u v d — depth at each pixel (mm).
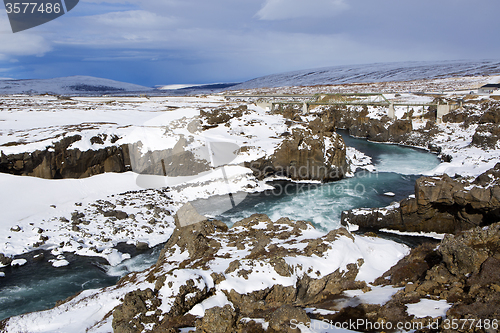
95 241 30484
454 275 15047
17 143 39250
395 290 15719
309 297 16234
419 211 31875
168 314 13633
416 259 18875
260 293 14781
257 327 12539
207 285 15039
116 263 27391
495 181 28062
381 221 33875
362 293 16141
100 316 15164
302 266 16562
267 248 18578
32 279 24984
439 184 30312
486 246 15172
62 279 25031
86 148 41594
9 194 35344
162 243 30984
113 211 35125
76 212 34844
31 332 14305
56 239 30469
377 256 20500
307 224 23625
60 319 15117
